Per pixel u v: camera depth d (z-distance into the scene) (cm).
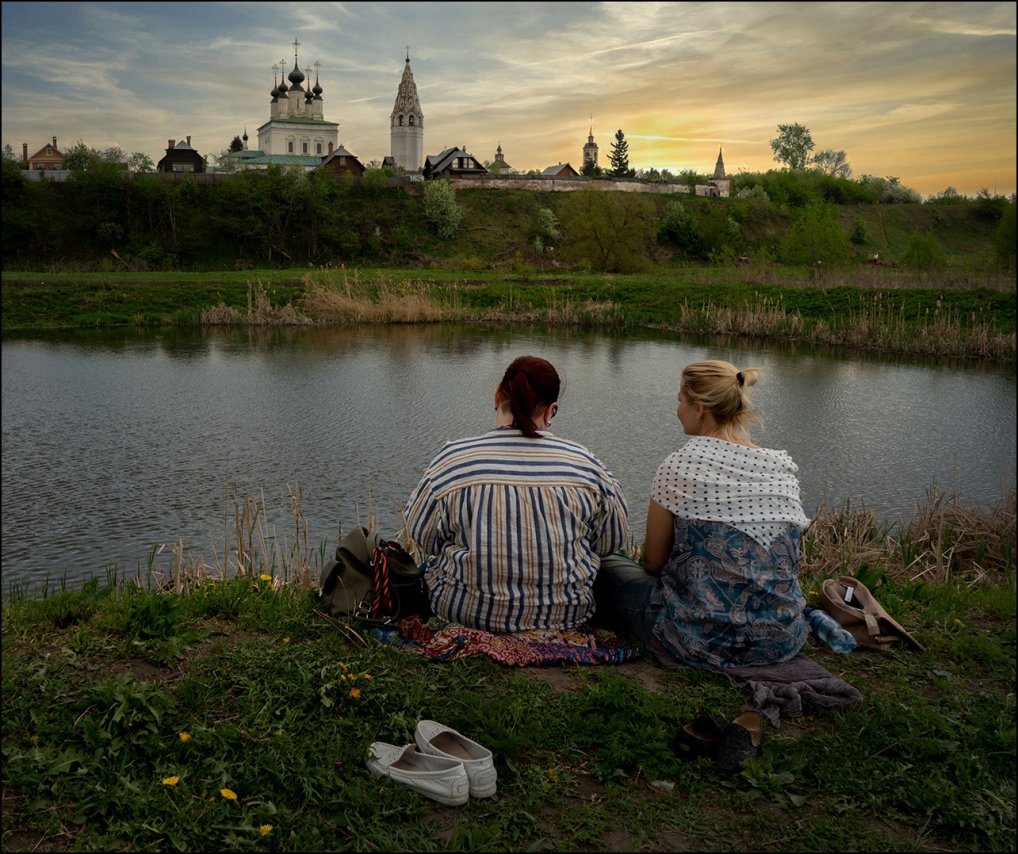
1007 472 1363
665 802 288
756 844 271
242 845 257
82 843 254
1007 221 3578
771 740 322
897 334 2827
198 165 8650
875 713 347
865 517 925
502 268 6069
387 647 370
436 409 1794
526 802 284
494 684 350
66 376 2203
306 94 12812
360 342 2925
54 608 424
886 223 9112
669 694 350
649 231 6306
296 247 6588
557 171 10519
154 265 5931
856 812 290
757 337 3133
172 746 296
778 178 9694
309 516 1072
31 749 288
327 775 287
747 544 356
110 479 1248
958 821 283
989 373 2386
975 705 371
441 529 373
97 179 6294
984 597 573
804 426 1703
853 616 427
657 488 369
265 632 397
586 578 379
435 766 290
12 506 1112
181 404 1839
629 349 2794
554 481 365
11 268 5506
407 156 12769
